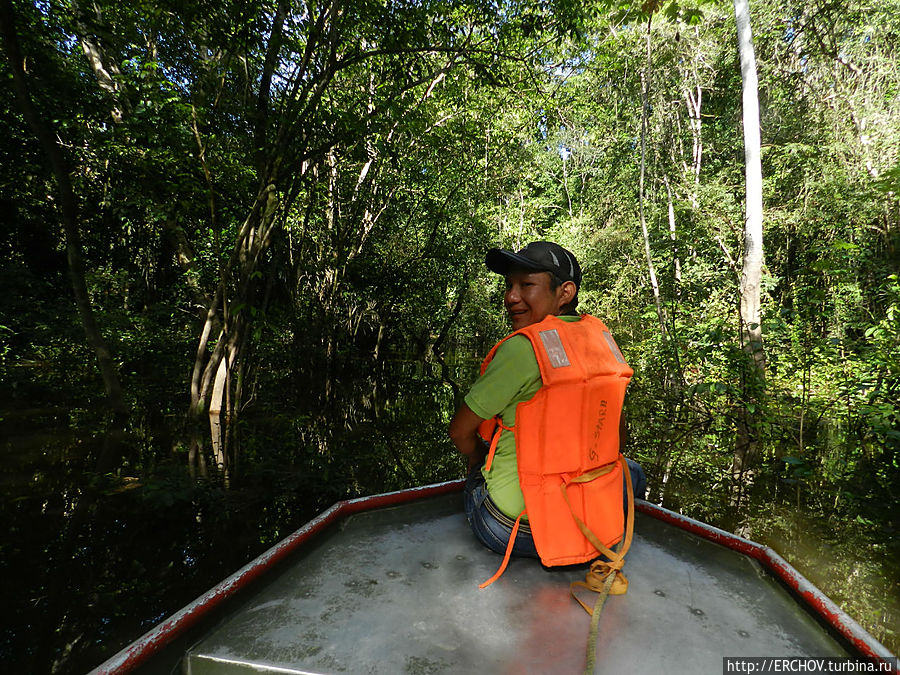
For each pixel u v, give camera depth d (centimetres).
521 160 1470
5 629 210
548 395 144
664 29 1012
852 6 1034
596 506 152
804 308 705
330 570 161
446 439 605
